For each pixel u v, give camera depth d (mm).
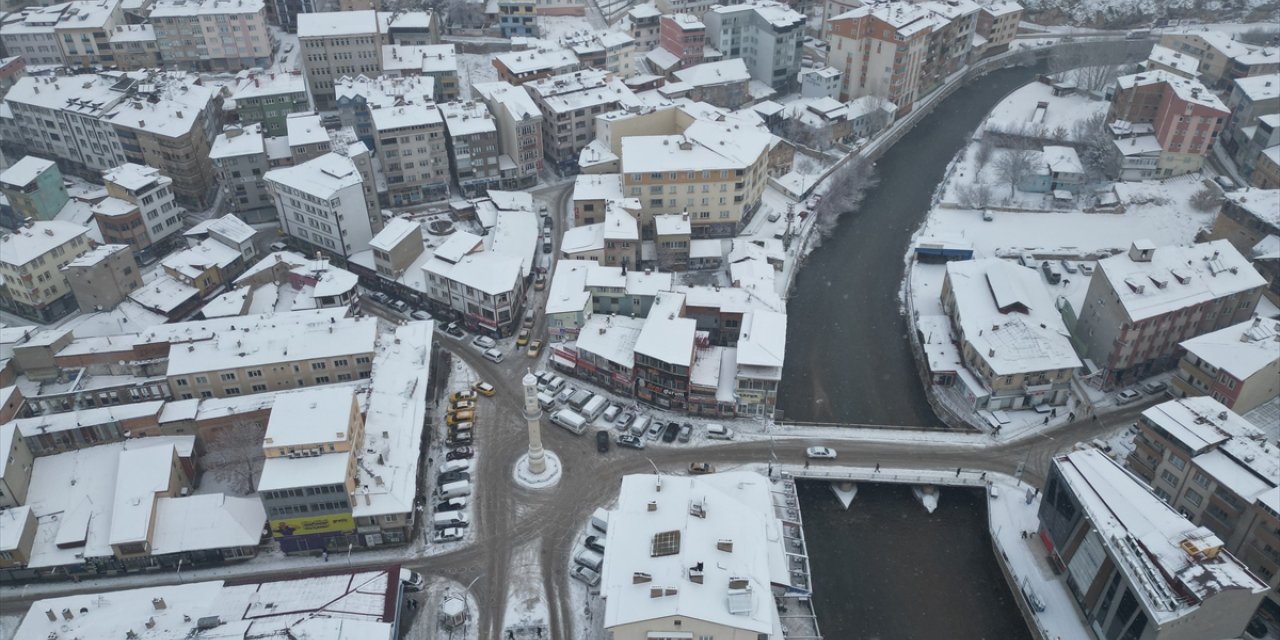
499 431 135750
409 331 144250
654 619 88688
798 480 127562
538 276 170875
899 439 132250
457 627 105938
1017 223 185375
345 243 169750
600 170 195625
